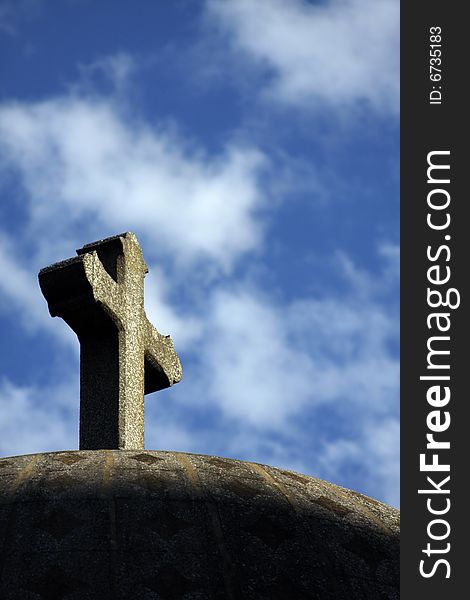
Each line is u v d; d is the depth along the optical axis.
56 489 21.80
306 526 21.97
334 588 20.91
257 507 22.06
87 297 25.14
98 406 25.36
